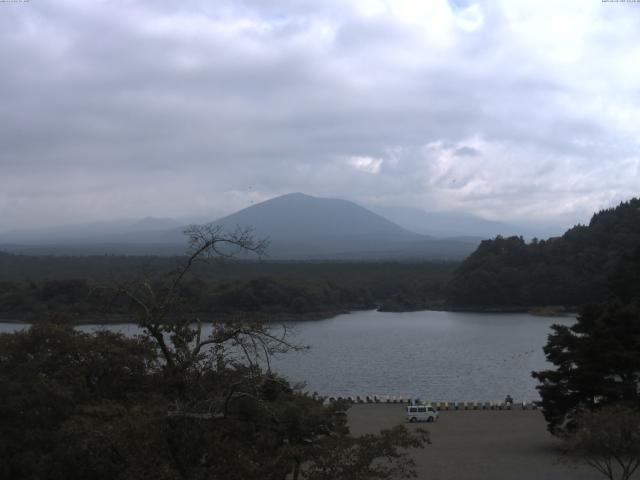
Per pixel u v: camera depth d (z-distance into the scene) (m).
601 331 40.06
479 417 55.59
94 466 18.11
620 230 189.88
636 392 39.91
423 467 37.19
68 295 103.69
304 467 32.22
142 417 15.63
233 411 16.58
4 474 22.27
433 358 102.00
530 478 34.44
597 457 34.88
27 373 24.56
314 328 148.62
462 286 196.25
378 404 65.12
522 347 113.94
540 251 199.38
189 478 15.42
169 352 17.58
